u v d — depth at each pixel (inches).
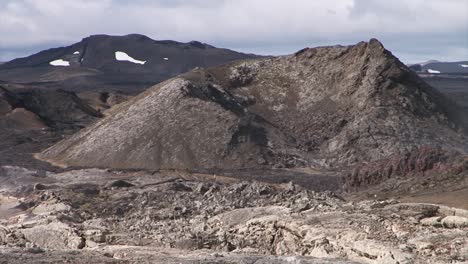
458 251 1540.4
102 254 1648.6
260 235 2038.6
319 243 1750.7
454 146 5821.9
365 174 3774.6
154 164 5438.0
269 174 4982.8
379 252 1545.3
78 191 3489.2
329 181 4416.8
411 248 1577.3
